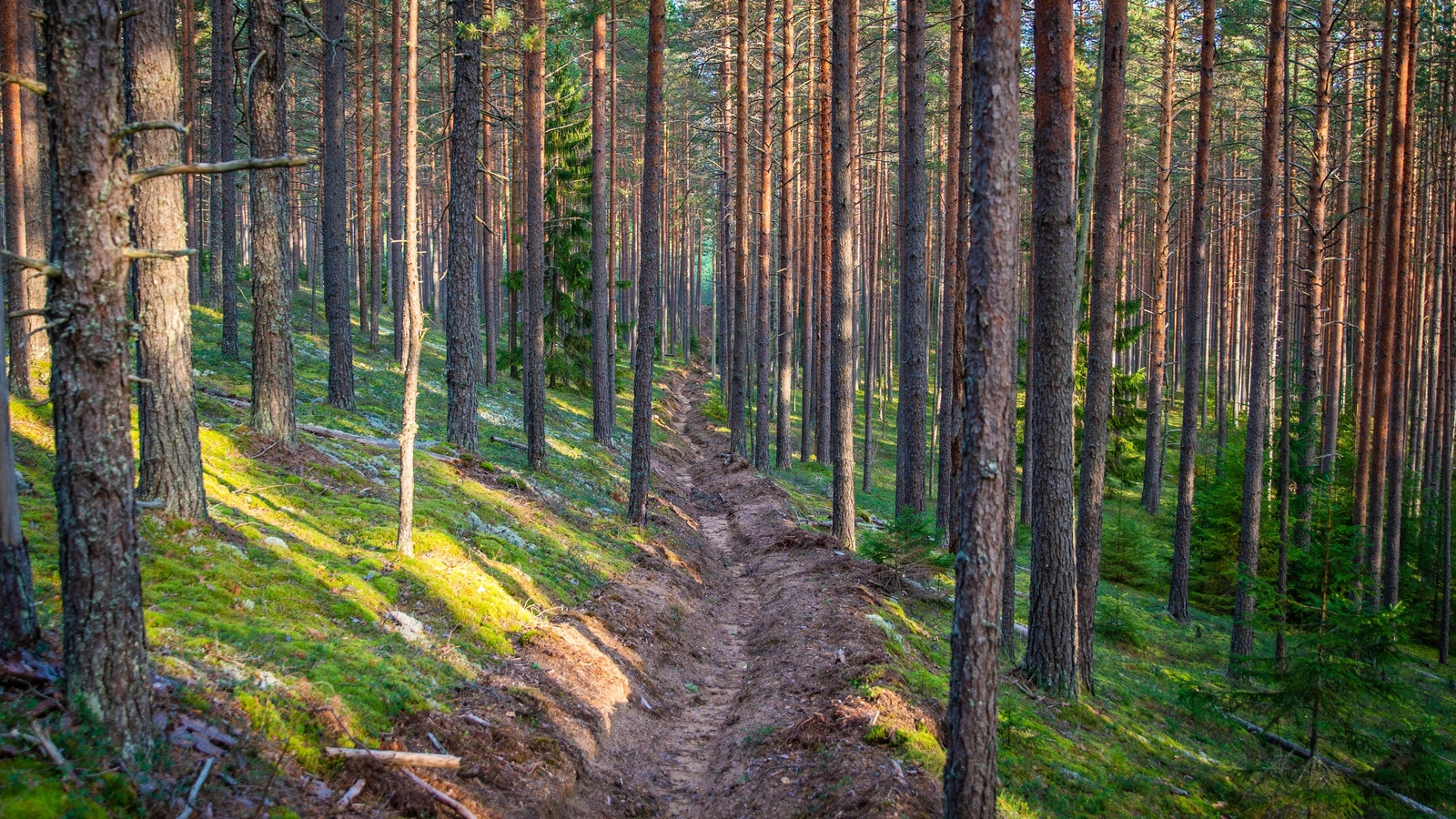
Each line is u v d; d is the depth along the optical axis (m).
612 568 14.18
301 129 40.91
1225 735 13.23
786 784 7.86
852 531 19.25
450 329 18.00
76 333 4.62
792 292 39.06
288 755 5.77
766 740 9.00
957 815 6.19
